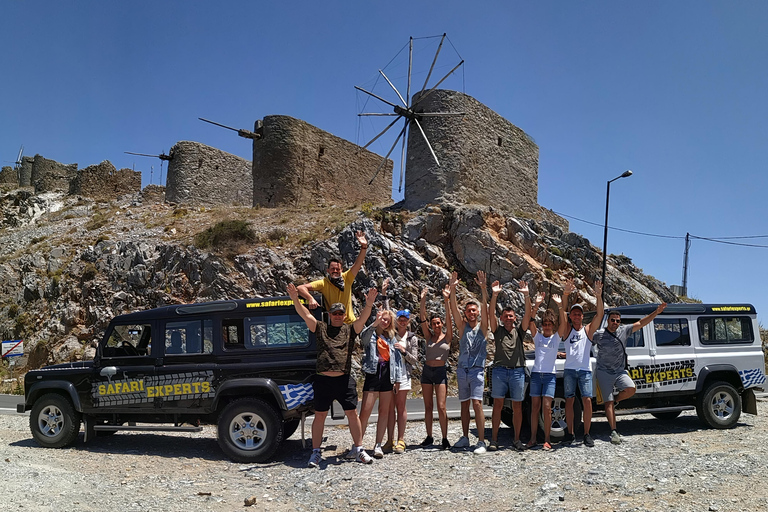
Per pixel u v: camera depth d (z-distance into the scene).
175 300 23.38
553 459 7.35
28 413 13.38
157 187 40.47
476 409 8.05
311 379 7.91
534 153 30.22
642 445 8.07
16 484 6.31
